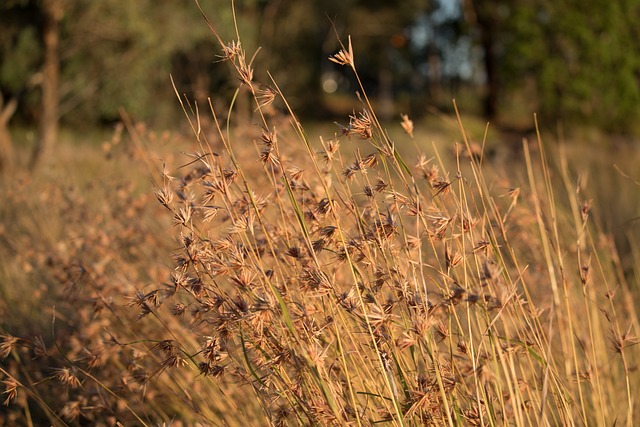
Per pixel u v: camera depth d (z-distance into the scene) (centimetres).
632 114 1948
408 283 212
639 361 321
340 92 4625
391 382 207
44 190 517
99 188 500
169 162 385
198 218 257
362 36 3856
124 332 339
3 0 1318
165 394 326
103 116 1602
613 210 584
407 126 218
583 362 301
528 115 2152
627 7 1931
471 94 2862
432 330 214
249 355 262
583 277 246
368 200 219
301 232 238
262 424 283
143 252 402
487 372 201
